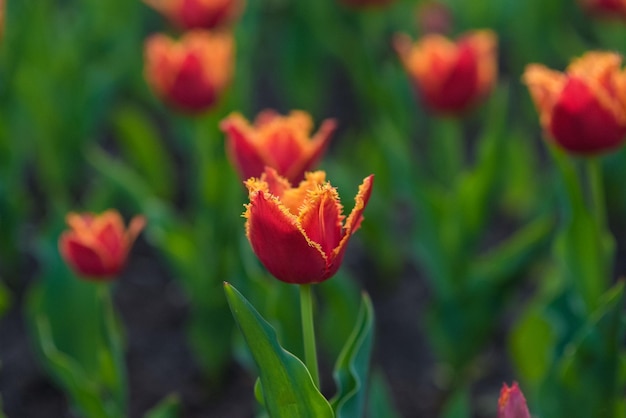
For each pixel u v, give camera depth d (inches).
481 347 124.1
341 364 71.7
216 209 122.0
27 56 157.1
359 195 58.8
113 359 97.1
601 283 94.0
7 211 145.0
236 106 143.6
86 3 177.5
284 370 61.3
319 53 191.6
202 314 129.3
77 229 91.7
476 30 193.9
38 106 156.9
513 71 203.3
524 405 60.1
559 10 195.8
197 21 139.4
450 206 120.0
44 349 96.4
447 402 127.2
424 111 159.5
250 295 102.0
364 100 181.2
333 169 138.8
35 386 136.9
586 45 199.9
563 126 83.9
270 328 60.6
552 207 125.0
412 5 199.0
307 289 62.9
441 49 116.0
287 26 191.2
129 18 186.7
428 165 182.2
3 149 144.7
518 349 108.3
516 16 197.6
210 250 125.1
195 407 133.9
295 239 57.6
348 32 190.7
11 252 149.4
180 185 186.1
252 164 79.2
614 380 87.2
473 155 195.9
